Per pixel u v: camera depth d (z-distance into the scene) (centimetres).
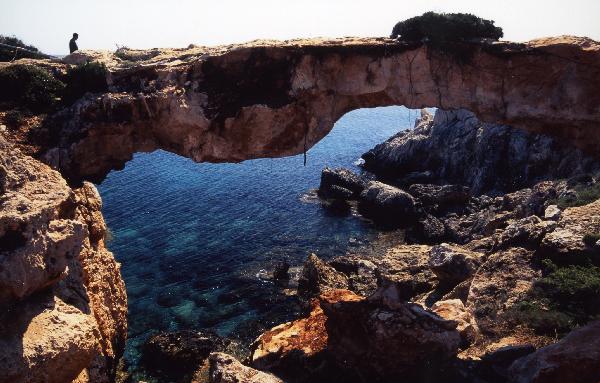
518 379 1869
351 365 2225
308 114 2480
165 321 3575
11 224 1392
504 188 5997
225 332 3438
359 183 6344
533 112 2366
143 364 3033
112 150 2380
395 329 2100
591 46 2223
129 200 6031
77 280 1877
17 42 3428
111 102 2266
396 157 7700
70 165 2262
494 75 2377
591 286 2361
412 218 5416
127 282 4119
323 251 4806
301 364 2403
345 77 2469
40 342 1377
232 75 2395
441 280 3494
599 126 2316
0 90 2319
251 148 2462
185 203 6034
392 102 2566
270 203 6134
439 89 2459
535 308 2431
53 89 2397
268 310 3716
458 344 2162
